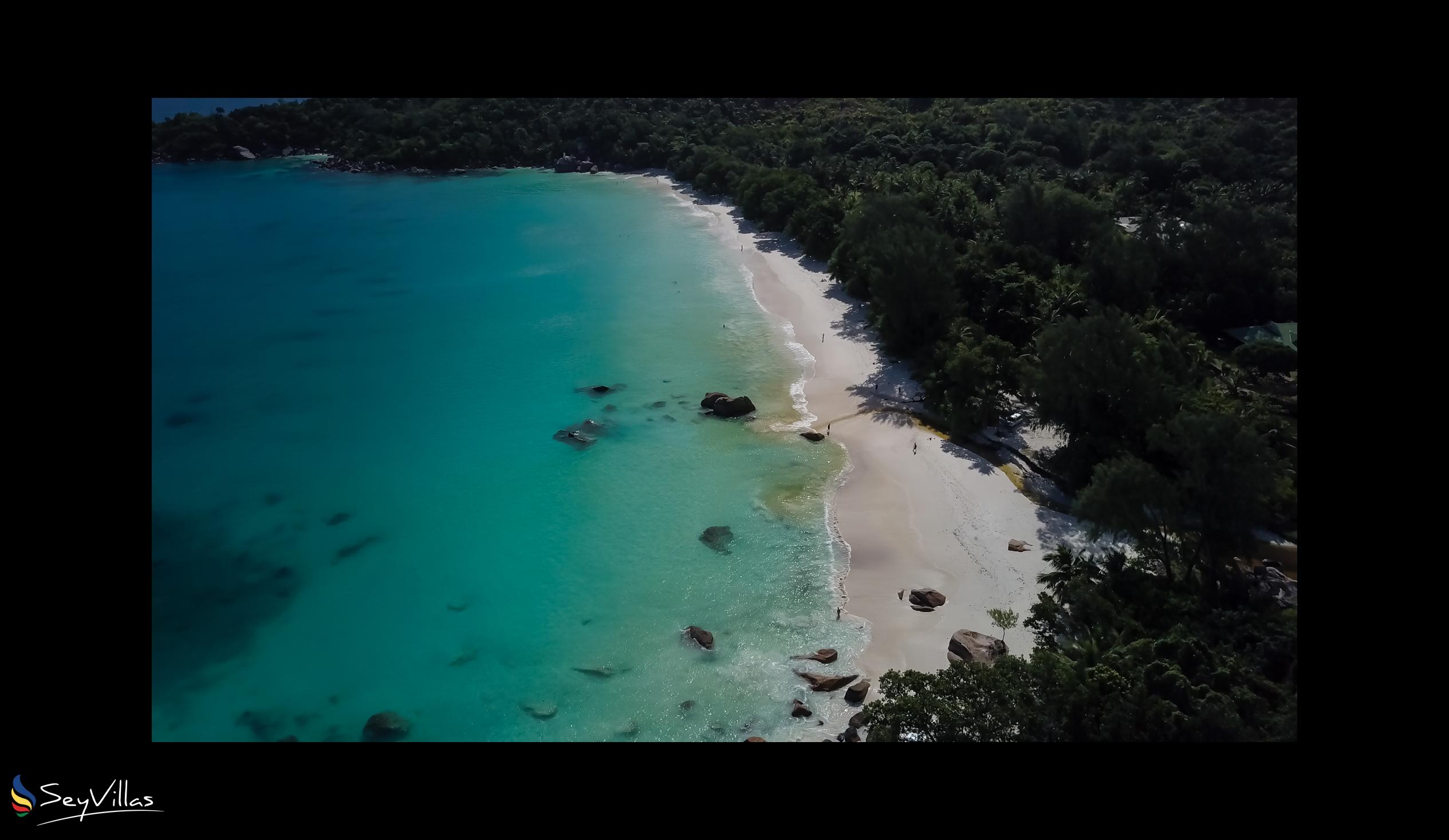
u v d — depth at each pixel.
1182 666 40.38
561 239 130.50
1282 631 42.50
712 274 111.56
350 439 74.75
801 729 44.16
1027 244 96.06
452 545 60.53
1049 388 60.81
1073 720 36.75
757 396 78.94
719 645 50.12
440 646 51.44
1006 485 62.72
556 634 51.81
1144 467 48.53
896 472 65.50
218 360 90.94
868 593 53.28
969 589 52.94
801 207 120.94
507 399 80.88
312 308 105.31
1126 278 81.31
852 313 94.88
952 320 77.31
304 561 59.31
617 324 97.12
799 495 63.69
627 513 62.75
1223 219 85.81
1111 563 49.94
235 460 71.56
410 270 118.50
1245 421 57.47
